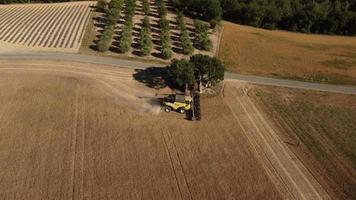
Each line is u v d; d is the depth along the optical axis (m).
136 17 99.44
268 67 83.31
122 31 88.38
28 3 111.12
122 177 47.31
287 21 112.88
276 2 116.56
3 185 44.62
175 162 50.84
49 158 49.41
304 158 54.53
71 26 93.00
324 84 78.31
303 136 59.88
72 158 49.75
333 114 67.31
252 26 111.94
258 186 48.06
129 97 65.75
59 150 51.00
